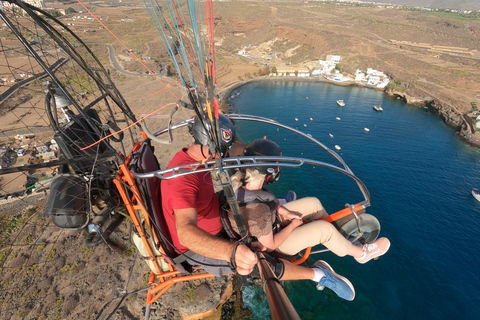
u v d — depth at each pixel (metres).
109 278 30.94
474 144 78.00
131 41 142.00
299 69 143.12
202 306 27.95
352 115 94.31
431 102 107.31
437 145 78.06
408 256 43.66
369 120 91.38
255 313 28.84
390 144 76.81
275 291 2.10
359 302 35.19
